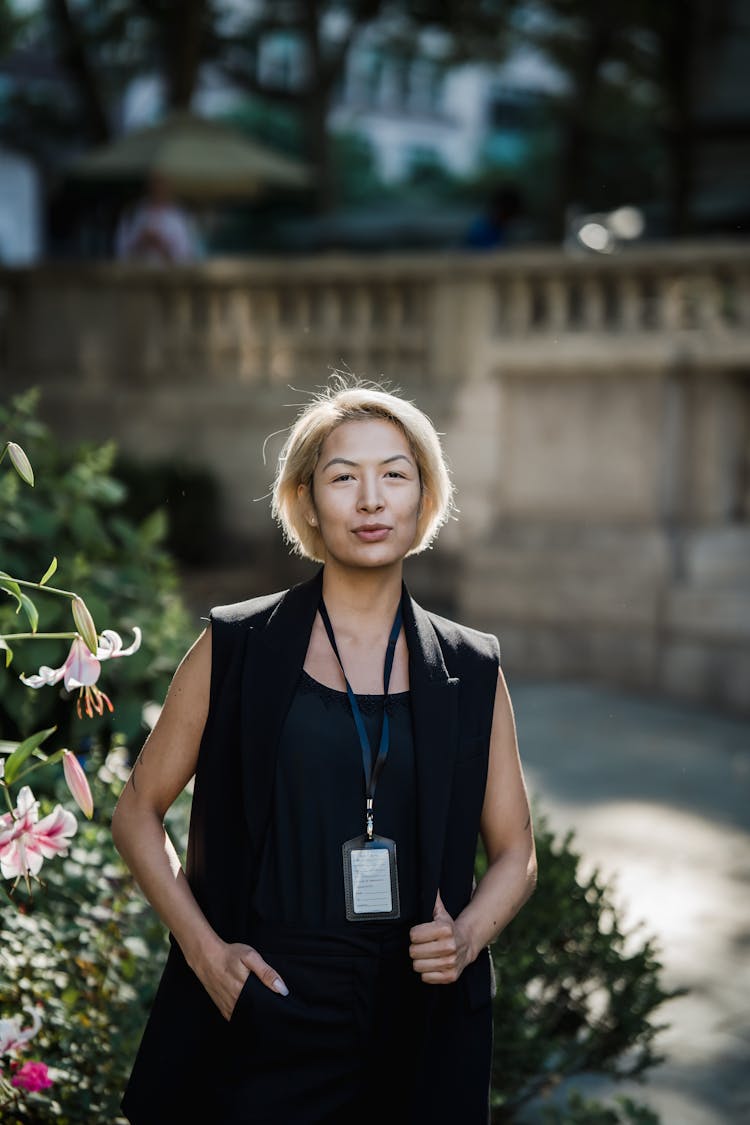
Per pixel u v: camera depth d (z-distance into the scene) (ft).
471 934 10.42
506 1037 15.16
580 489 45.24
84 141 112.47
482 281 47.50
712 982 21.66
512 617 44.88
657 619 42.65
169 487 50.62
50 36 91.81
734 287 43.42
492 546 45.47
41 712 16.94
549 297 46.37
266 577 51.42
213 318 53.21
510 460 46.37
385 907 10.25
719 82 76.28
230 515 52.80
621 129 120.57
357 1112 10.51
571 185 94.89
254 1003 10.05
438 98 213.46
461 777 10.61
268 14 90.68
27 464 11.12
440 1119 10.37
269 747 10.36
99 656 10.87
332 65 91.81
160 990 10.79
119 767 17.66
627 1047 16.33
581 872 26.32
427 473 11.08
